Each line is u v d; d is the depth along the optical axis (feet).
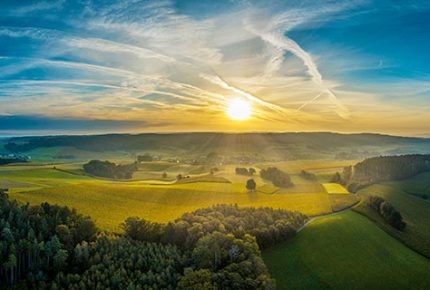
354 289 222.89
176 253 226.17
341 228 325.62
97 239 240.12
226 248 225.15
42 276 196.54
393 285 233.96
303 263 250.16
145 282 191.31
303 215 355.36
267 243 271.90
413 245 312.29
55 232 238.68
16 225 231.30
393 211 359.66
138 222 270.46
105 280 190.49
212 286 177.88
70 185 470.80
